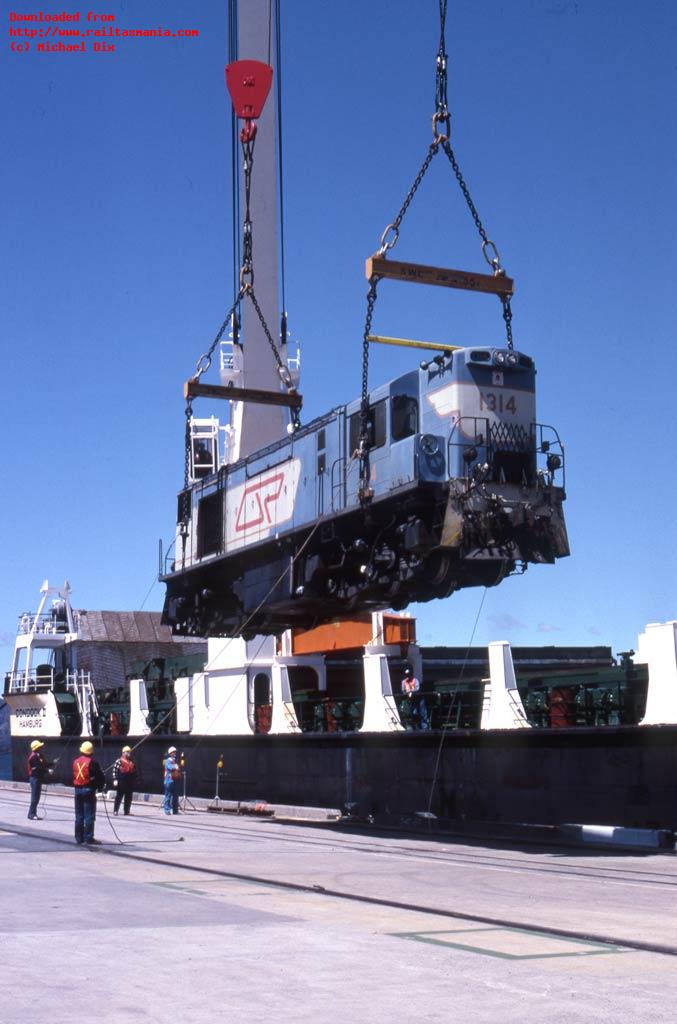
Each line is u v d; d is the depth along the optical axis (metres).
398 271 21.25
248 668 37.22
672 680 21.50
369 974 7.89
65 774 50.00
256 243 35.03
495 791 25.53
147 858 16.88
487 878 15.30
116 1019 6.57
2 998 7.04
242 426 34.69
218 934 9.55
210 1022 6.52
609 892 13.75
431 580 21.00
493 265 22.00
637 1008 7.02
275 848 20.28
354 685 40.72
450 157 21.30
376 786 29.64
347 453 23.02
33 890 12.71
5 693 55.94
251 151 30.69
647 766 21.80
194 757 39.53
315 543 23.89
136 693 44.09
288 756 33.81
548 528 20.55
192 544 29.92
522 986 7.60
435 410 21.23
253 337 34.94
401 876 15.41
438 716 29.41
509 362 21.05
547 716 25.88
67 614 55.78
